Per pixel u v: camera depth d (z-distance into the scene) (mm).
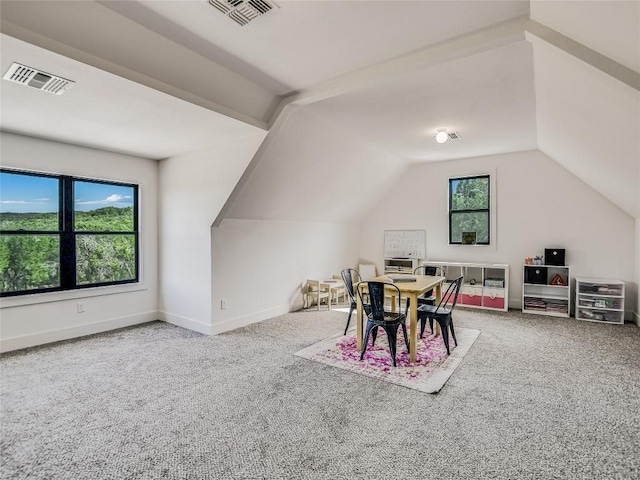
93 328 4129
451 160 5977
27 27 1847
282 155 3939
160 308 4789
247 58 2539
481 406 2416
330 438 2051
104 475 1749
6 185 3525
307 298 5637
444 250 6121
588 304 4727
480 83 2959
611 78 1819
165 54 2350
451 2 1916
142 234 4621
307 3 1902
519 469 1782
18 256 3600
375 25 2133
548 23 1933
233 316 4383
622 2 1323
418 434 2088
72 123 3199
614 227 4840
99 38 2068
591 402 2463
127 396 2566
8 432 2113
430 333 4137
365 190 5980
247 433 2104
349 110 3602
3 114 2949
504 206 5566
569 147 3867
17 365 3137
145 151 4238
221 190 3961
